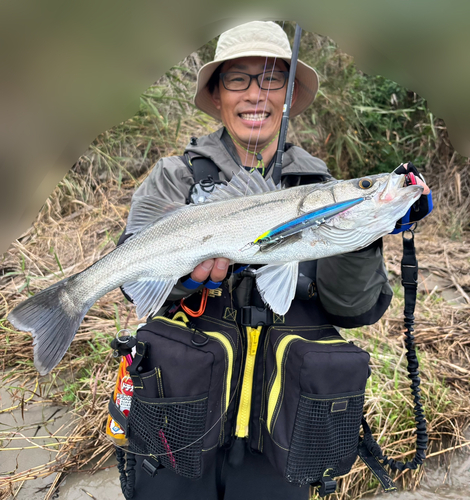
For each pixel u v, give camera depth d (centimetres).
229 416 167
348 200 146
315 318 175
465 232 490
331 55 536
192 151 192
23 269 339
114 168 451
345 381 152
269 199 153
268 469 176
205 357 148
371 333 317
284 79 196
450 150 529
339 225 147
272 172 185
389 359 287
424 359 296
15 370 272
